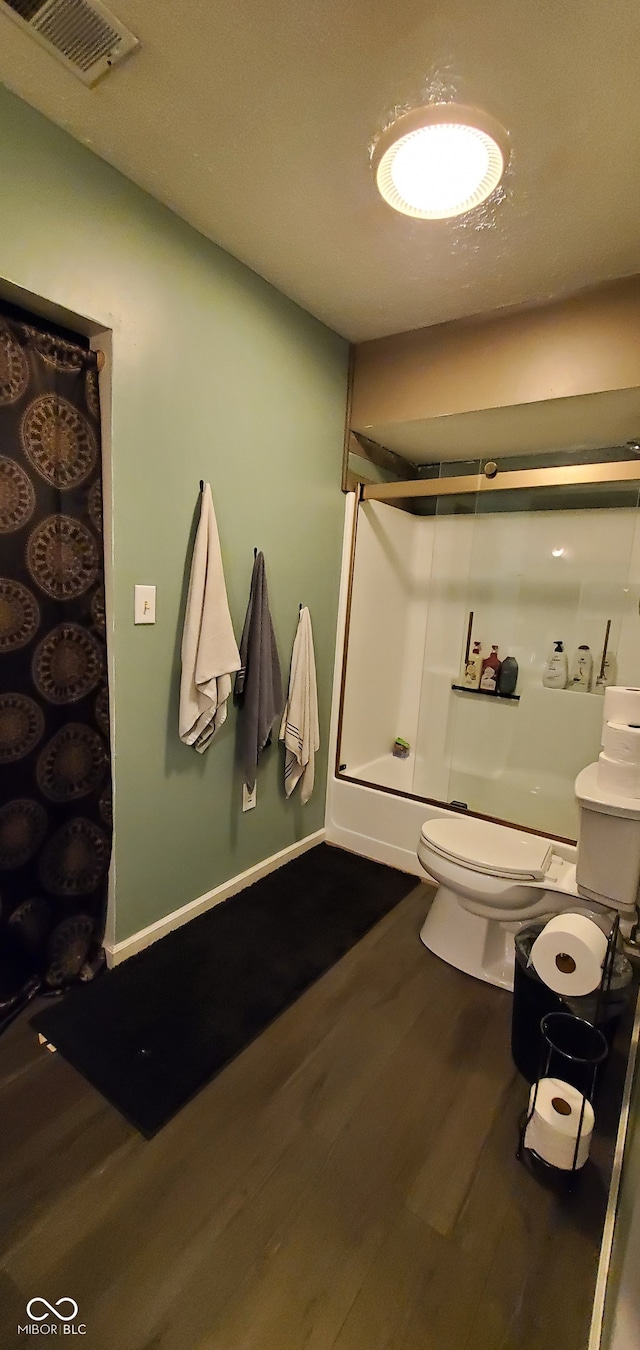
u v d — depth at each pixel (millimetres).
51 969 1650
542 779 2717
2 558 1392
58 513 1488
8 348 1330
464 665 2990
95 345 1539
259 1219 1097
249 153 1370
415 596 3182
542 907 1725
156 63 1141
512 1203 1149
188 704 1804
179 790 1932
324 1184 1169
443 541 3066
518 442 2580
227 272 1784
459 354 2158
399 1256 1046
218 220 1626
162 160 1407
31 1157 1190
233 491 1938
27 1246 1028
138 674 1726
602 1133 1319
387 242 1685
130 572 1648
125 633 1666
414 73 1145
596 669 2629
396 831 2557
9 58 1129
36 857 1573
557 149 1294
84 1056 1449
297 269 1848
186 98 1224
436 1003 1710
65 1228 1061
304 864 2545
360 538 2674
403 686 3205
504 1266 1036
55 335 1483
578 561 2662
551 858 1820
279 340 2025
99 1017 1579
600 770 1556
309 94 1204
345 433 2475
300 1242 1062
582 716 2617
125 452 1582
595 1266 1042
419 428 2424
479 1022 1644
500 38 1059
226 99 1224
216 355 1795
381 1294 988
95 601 1601
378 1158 1229
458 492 2396
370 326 2232
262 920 2090
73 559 1535
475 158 1306
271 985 1744
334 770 2756
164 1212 1098
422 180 1370
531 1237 1088
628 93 1146
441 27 1045
